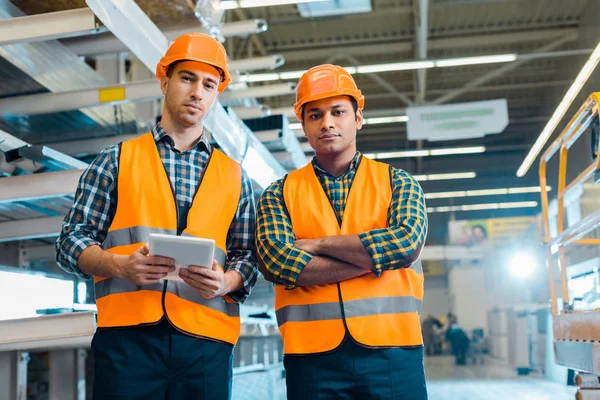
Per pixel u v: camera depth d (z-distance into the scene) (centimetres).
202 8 309
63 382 408
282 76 1099
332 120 193
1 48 313
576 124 290
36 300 336
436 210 2573
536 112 1853
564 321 286
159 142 192
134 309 172
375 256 175
